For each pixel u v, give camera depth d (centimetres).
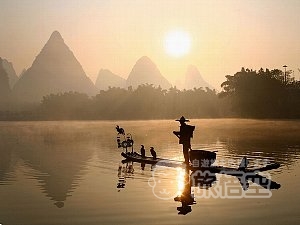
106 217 1118
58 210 1200
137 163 2281
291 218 1084
